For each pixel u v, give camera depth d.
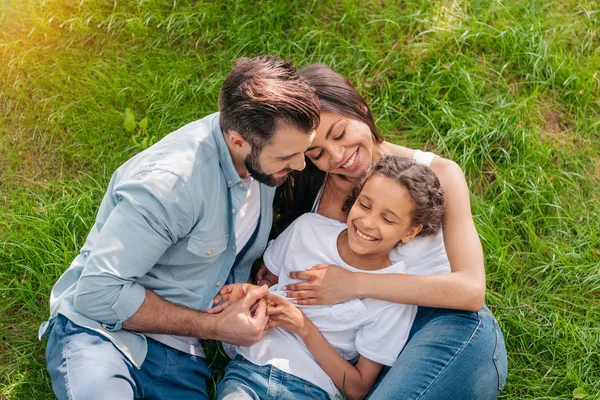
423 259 2.71
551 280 3.16
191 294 2.58
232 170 2.45
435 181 2.54
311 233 2.75
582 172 3.52
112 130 3.51
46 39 3.75
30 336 2.94
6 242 3.14
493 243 3.21
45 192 3.36
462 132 3.47
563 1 3.97
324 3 3.93
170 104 3.55
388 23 3.82
